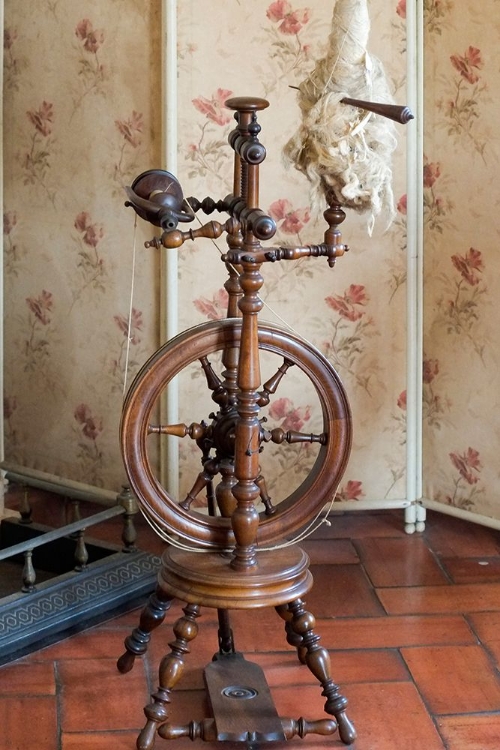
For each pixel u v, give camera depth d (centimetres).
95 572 247
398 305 299
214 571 186
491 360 291
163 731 188
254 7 280
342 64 177
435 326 304
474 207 289
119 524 313
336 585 269
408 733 197
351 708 206
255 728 189
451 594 264
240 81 283
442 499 308
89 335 309
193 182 286
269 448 302
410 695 212
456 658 228
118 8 287
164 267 288
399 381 303
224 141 285
